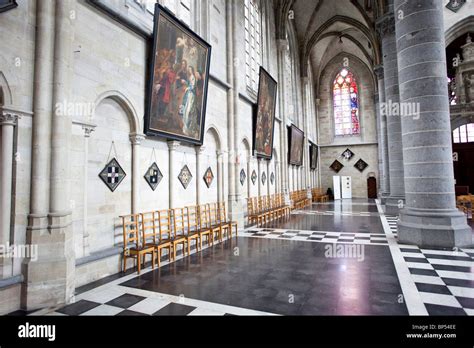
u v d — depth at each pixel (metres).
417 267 6.48
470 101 23.20
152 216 7.77
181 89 8.66
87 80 5.93
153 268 6.68
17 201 4.62
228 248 8.72
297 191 21.59
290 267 6.69
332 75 33.22
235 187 12.30
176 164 9.02
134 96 7.23
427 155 8.48
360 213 17.30
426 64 8.50
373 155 31.31
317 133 33.50
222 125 11.94
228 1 12.54
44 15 4.94
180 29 8.27
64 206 5.06
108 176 6.57
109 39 6.53
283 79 19.55
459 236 8.10
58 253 4.84
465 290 5.08
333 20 25.27
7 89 4.51
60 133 5.02
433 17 8.54
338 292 5.10
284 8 19.45
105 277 6.10
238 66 12.69
